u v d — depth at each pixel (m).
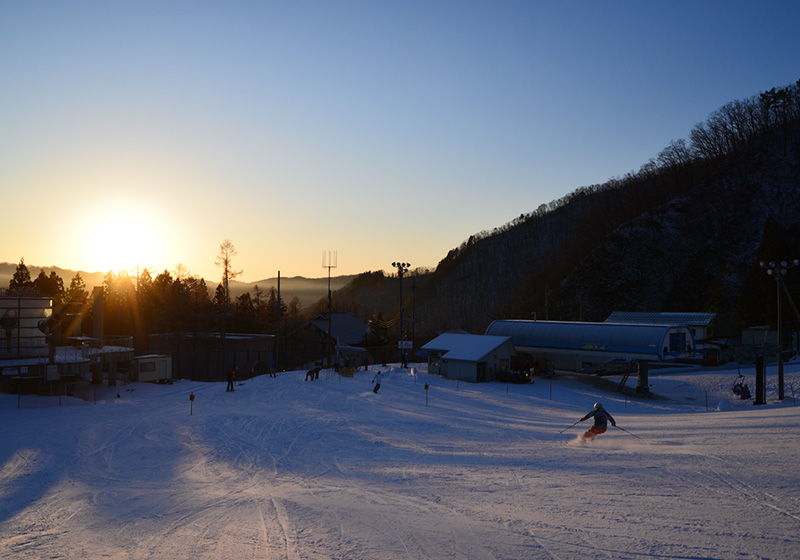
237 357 81.31
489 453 18.08
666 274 125.81
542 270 171.38
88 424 27.77
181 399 40.62
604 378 58.62
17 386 42.44
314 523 10.38
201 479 16.33
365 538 9.15
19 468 18.28
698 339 78.31
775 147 146.88
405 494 12.55
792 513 9.11
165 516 11.82
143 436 24.30
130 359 51.38
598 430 19.38
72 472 17.69
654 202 161.50
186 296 89.94
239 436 24.03
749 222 127.06
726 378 53.66
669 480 12.05
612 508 10.06
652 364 76.44
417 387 47.12
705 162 163.12
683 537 8.16
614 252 136.62
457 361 54.66
